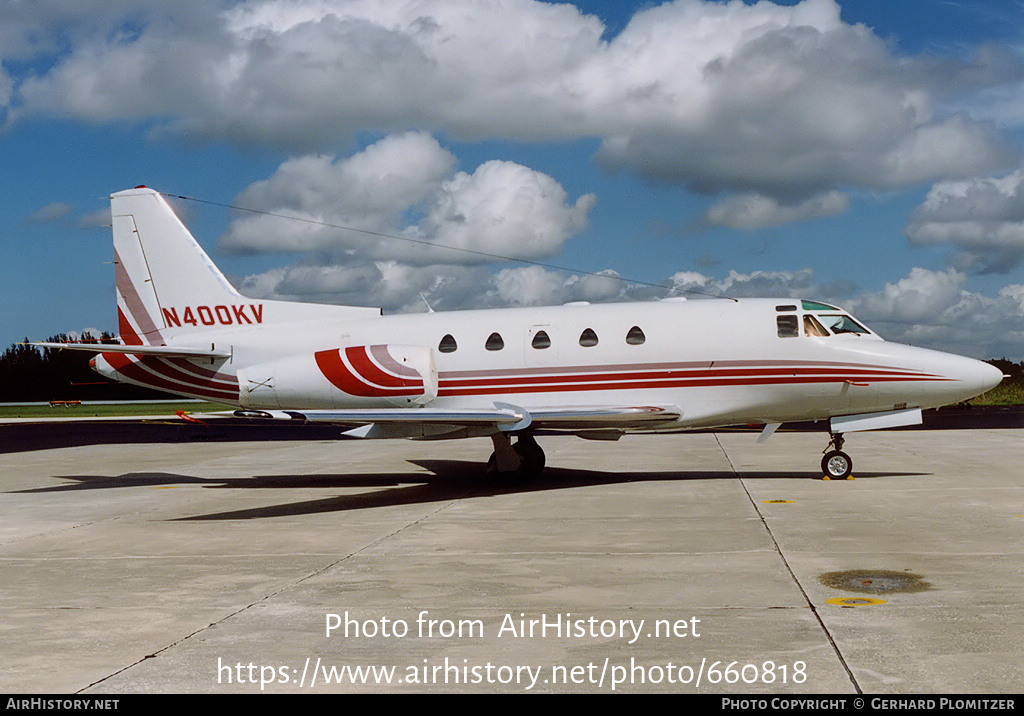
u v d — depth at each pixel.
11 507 15.63
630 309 17.45
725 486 16.09
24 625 7.55
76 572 9.87
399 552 10.54
